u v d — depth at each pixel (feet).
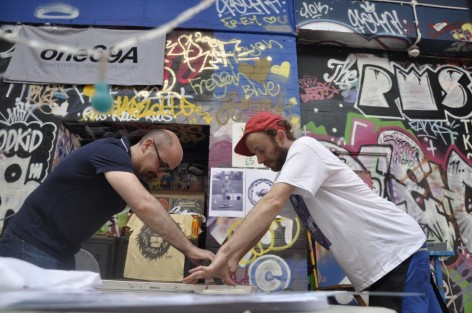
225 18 13.01
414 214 12.10
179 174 14.12
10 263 2.40
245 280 10.32
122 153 5.28
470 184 12.67
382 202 5.33
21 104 11.62
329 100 13.01
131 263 9.67
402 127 13.00
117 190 4.93
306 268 10.52
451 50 14.03
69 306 1.72
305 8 13.57
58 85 11.89
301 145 5.24
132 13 12.85
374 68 13.66
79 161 5.22
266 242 10.68
